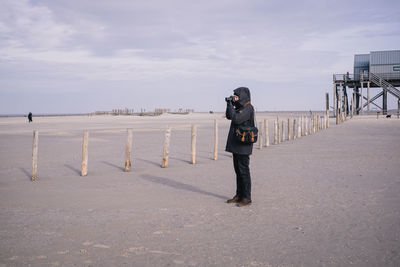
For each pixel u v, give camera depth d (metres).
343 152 14.12
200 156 14.02
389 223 4.93
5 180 9.11
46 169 10.99
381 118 51.69
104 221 5.24
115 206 6.19
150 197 6.91
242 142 5.92
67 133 27.48
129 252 3.97
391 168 9.99
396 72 57.72
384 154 13.16
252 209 5.85
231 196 6.93
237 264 3.60
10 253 3.97
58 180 9.05
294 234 4.53
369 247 4.04
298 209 5.79
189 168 10.89
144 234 4.61
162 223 5.10
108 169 10.91
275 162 11.73
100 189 7.80
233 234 4.57
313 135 24.30
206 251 3.98
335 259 3.71
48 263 3.67
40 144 18.98
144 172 10.21
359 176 8.87
